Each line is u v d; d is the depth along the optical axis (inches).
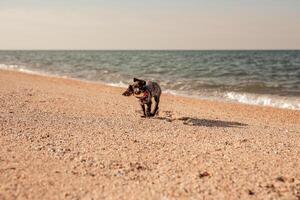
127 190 245.8
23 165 284.5
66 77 1469.0
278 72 1850.4
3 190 237.8
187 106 730.8
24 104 613.9
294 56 4621.1
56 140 363.3
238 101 876.0
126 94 534.6
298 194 247.8
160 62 3061.0
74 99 724.7
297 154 349.1
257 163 312.3
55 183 253.4
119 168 287.0
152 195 239.0
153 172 281.3
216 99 901.8
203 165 301.6
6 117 467.5
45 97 728.3
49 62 2854.3
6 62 2723.9
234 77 1542.8
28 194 234.5
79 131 410.3
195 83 1258.0
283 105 815.7
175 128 464.1
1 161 290.8
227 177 275.3
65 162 296.2
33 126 420.2
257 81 1357.0
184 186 255.1
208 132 447.5
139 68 2146.9
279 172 290.0
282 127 545.3
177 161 310.2
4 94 733.3
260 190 252.8
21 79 1196.5
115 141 371.6
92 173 274.1
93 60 3449.8
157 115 570.6
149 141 379.6
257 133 463.8
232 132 459.8
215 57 4424.2
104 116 538.9
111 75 1598.2
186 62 3046.3
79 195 236.1
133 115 561.9
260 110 721.0
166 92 1021.8
